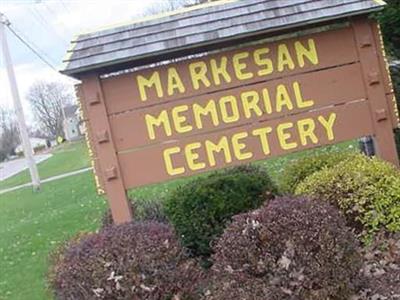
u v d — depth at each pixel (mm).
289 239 4219
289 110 5695
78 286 4461
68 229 10945
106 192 5652
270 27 5531
